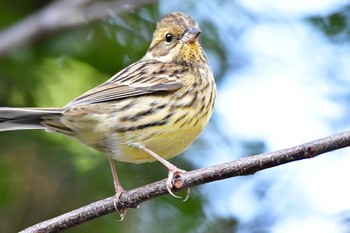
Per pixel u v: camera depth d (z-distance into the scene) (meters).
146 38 15.30
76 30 15.09
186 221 14.75
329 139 9.51
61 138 14.35
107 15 15.26
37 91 14.73
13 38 13.87
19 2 15.37
